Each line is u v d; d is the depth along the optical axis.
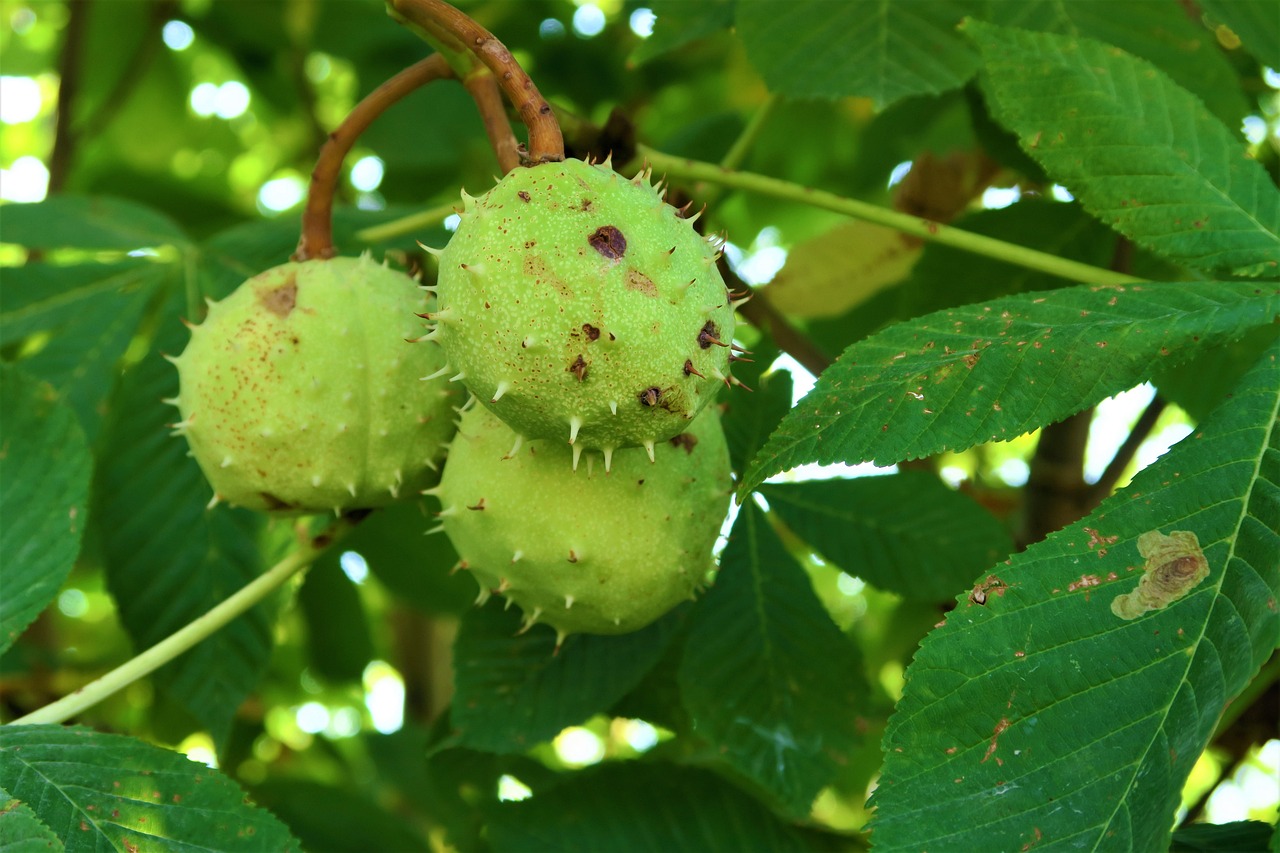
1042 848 0.53
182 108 1.12
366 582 0.99
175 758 0.57
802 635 0.64
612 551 0.58
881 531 0.66
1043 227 0.69
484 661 0.65
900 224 0.63
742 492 0.56
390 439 0.60
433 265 0.67
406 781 0.82
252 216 0.99
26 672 0.79
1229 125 0.64
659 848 0.64
